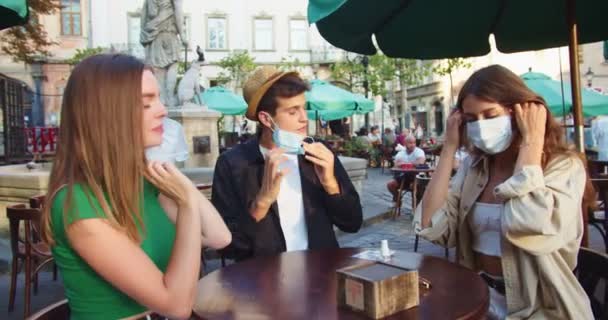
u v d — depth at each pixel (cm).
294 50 3694
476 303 160
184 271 145
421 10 352
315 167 244
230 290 179
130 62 153
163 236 169
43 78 3162
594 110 1052
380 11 329
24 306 416
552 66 2861
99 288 148
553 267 197
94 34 3244
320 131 2348
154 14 933
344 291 158
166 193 153
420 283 178
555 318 198
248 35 3612
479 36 389
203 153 912
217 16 3550
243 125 2566
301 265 209
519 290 204
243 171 259
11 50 1991
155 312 157
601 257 203
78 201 140
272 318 152
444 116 3316
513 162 222
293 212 254
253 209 240
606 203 484
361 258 216
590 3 362
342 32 325
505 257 207
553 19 379
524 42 393
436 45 382
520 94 207
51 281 502
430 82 3438
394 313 153
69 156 146
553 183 199
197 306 164
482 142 212
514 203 197
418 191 810
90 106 145
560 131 213
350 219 256
